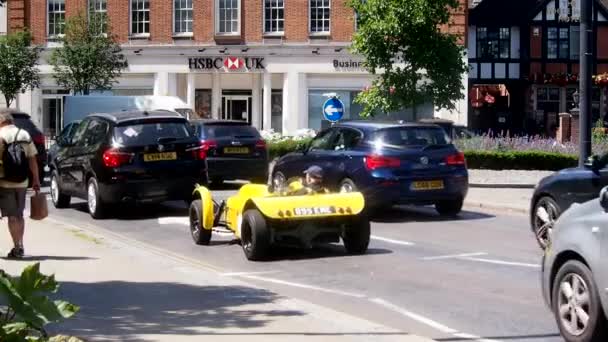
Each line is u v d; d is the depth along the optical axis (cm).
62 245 1445
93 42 4275
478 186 2591
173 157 1916
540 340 868
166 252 1477
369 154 1822
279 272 1278
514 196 2288
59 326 848
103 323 869
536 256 1387
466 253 1425
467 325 934
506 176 2830
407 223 1831
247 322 880
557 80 5484
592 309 776
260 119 4797
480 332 903
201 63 4744
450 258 1377
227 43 4734
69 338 752
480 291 1114
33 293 611
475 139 3192
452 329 916
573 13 5550
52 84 4884
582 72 1948
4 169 1275
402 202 1827
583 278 790
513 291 1110
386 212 2028
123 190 1884
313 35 4659
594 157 1383
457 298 1073
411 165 1822
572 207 845
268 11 4716
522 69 5584
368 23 3186
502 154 3048
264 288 1127
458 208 1944
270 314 921
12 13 4894
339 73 4659
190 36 4759
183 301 992
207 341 794
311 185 1433
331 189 1888
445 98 3228
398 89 3219
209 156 2570
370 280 1204
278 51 4684
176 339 798
